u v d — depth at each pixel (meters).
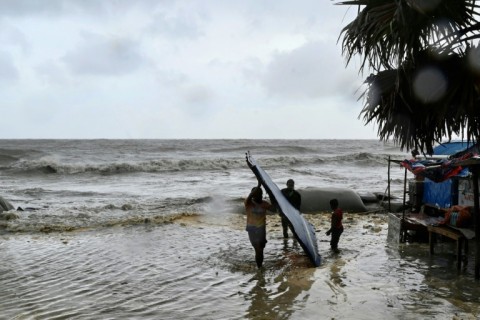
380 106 5.25
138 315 6.61
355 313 6.55
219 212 16.50
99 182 27.98
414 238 11.48
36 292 7.66
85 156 50.72
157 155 53.94
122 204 18.23
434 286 7.79
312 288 7.74
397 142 5.23
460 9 4.07
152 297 7.41
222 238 12.21
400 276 8.41
